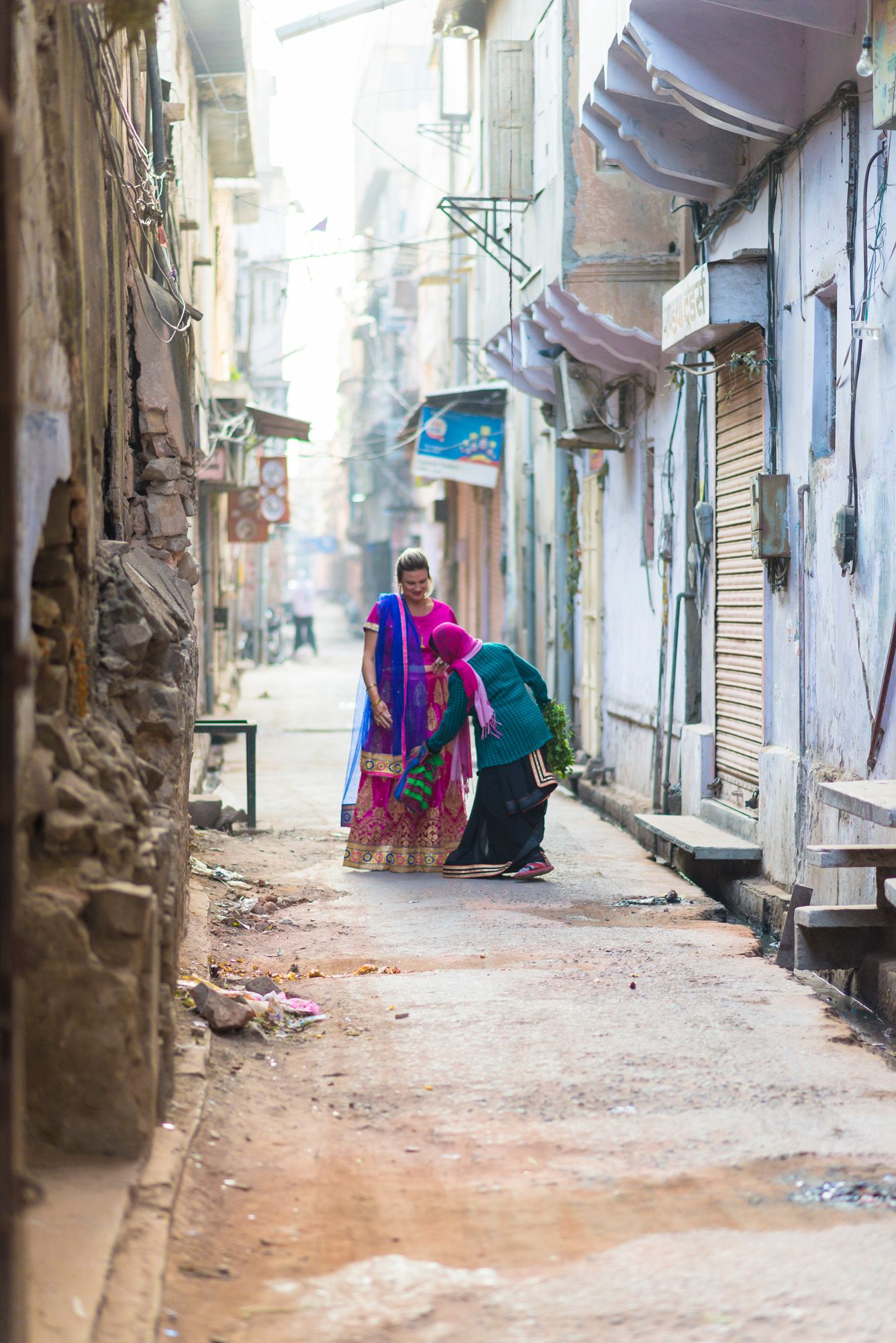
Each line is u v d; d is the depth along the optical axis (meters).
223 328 24.30
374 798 8.88
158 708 4.92
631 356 11.48
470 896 8.06
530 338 13.50
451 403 20.88
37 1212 3.16
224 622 21.36
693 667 10.80
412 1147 4.03
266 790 13.12
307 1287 3.14
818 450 7.85
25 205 3.39
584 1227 3.47
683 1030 5.21
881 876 6.40
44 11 3.81
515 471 19.56
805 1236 3.39
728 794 9.88
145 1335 2.77
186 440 7.25
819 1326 2.94
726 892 8.83
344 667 34.81
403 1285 3.14
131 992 3.48
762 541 8.27
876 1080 4.61
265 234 40.03
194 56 15.48
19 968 2.57
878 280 6.77
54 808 3.57
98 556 4.88
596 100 9.03
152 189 7.13
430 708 8.83
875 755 6.78
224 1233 3.43
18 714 3.33
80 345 4.23
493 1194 3.68
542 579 17.61
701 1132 4.12
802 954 6.46
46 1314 2.73
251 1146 4.01
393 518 43.34
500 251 14.76
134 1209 3.30
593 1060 4.83
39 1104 3.48
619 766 13.34
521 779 8.62
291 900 7.86
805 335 7.95
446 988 5.86
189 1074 4.36
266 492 23.41
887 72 6.00
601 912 7.68
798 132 7.91
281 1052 4.96
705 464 10.23
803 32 7.93
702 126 9.22
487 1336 2.91
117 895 3.52
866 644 6.95
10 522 2.51
